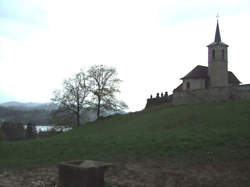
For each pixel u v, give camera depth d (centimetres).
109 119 5353
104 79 6575
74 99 6275
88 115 6544
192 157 1568
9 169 1492
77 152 1875
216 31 6500
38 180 1236
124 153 1775
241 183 1101
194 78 6106
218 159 1487
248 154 1520
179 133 2316
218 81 6062
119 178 1237
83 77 6438
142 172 1332
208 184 1103
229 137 1898
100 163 999
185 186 1091
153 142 1980
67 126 6297
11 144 2386
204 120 3067
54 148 2061
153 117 3988
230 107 3516
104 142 2147
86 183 927
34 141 2559
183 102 5072
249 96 4216
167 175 1260
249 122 2586
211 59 6200
